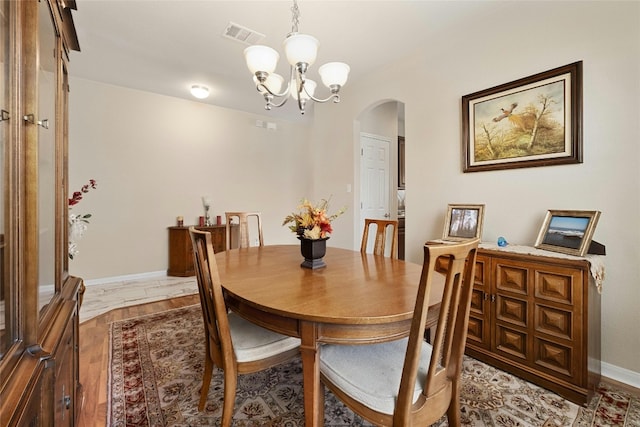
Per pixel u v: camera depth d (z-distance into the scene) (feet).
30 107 2.79
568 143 6.52
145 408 5.13
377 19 7.98
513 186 7.52
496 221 7.84
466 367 6.47
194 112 15.12
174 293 11.64
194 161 15.17
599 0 6.13
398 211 16.74
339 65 5.93
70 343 3.84
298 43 5.31
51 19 3.65
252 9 7.57
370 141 14.85
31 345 2.70
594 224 5.74
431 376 3.34
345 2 7.30
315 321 3.50
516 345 6.14
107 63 10.73
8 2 2.54
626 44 5.82
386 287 4.54
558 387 5.52
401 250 15.98
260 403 5.27
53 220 3.83
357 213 13.03
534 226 7.13
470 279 3.55
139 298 11.05
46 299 3.53
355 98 12.53
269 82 6.77
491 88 7.82
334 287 4.55
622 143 5.89
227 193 16.31
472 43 8.32
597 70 6.17
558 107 6.66
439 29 8.45
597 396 5.50
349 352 4.15
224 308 4.26
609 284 6.06
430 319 3.88
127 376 6.07
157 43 9.25
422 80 9.70
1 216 2.45
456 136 8.77
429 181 9.48
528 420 4.88
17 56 2.61
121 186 13.20
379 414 3.32
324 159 14.26
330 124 13.88
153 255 14.08
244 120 16.87
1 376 2.18
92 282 12.64
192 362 6.62
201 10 7.64
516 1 7.30
